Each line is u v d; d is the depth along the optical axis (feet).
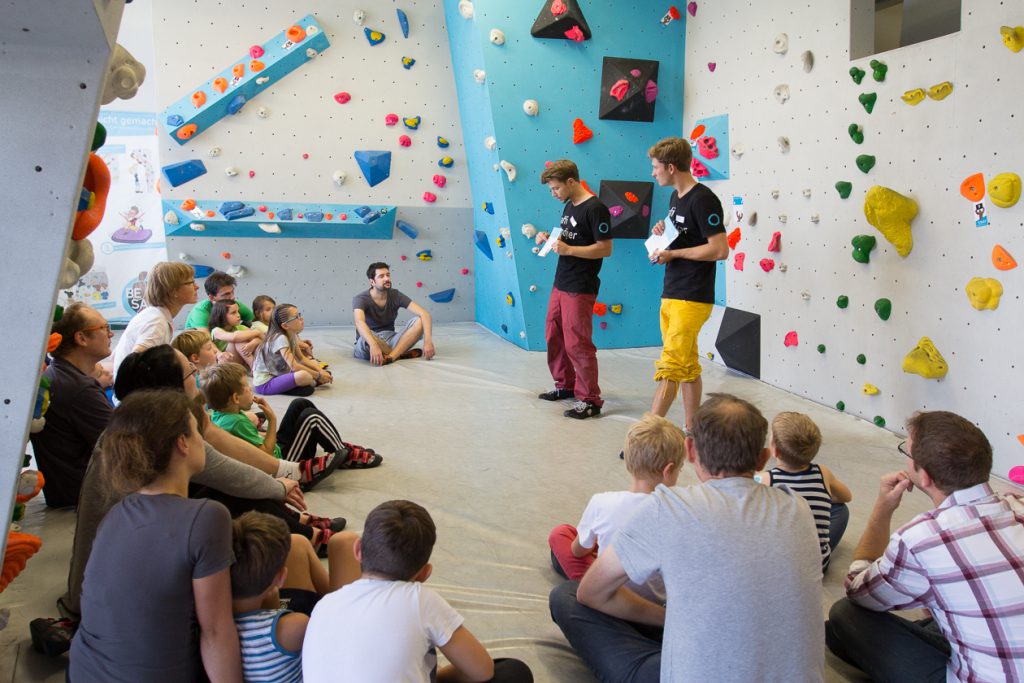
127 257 19.48
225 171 19.16
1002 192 9.92
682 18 17.83
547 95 17.39
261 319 16.62
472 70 17.92
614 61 17.52
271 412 9.73
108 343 9.14
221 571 4.67
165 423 4.96
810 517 5.01
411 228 20.86
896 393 12.26
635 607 5.96
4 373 5.53
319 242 20.43
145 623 4.58
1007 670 4.91
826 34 13.16
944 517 5.21
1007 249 10.10
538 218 17.90
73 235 6.57
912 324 11.80
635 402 14.29
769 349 15.35
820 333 13.87
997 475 10.50
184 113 18.31
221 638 4.72
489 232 19.51
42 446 8.93
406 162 20.39
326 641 4.52
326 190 19.95
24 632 6.73
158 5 18.01
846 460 11.17
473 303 22.09
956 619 5.12
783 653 4.60
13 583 7.52
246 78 18.48
